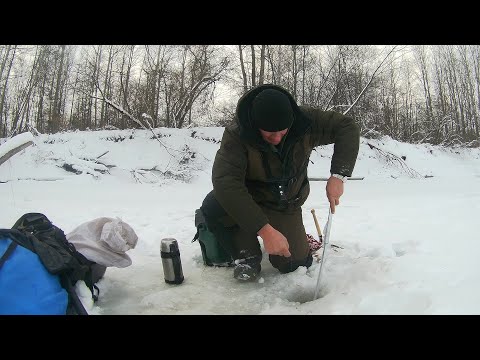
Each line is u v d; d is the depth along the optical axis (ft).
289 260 10.08
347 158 9.14
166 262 9.82
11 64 73.36
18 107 76.13
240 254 9.92
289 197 9.72
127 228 9.36
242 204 8.25
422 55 97.96
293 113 8.60
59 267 7.14
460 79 104.83
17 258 6.90
